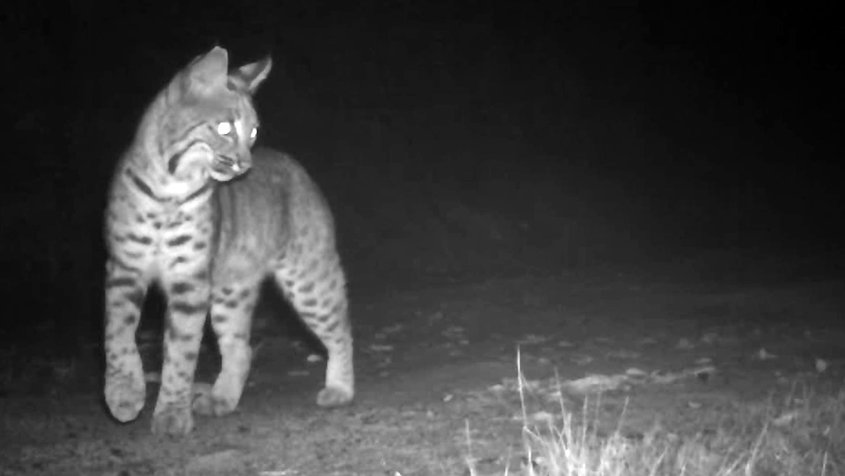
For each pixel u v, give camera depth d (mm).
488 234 25812
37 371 14125
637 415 10625
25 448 10180
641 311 17250
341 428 10586
